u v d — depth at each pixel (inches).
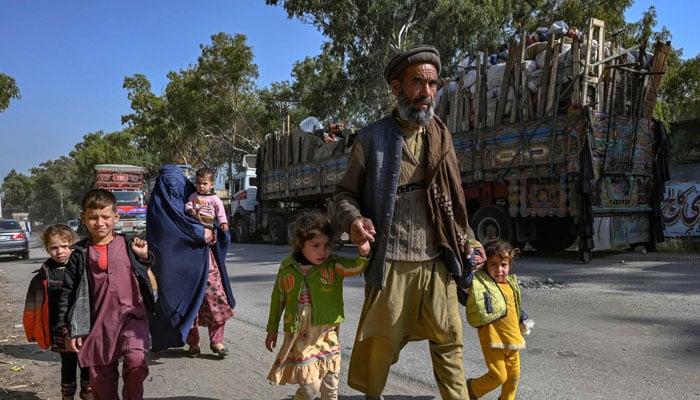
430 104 107.3
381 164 109.5
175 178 185.6
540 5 952.9
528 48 440.8
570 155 390.9
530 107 420.2
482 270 132.0
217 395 148.9
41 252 941.2
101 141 2632.9
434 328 110.7
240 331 228.7
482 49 930.7
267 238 884.0
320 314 121.5
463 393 111.7
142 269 125.5
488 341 127.8
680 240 512.1
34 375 173.8
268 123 1521.9
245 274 430.6
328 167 628.7
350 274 119.7
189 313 178.5
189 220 178.5
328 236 121.3
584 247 397.4
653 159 454.6
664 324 213.8
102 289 122.5
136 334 123.8
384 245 107.2
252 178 832.9
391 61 108.5
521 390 144.9
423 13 1002.7
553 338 197.9
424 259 109.6
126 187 1041.5
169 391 152.8
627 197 434.0
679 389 142.9
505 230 443.8
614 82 410.6
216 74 1433.3
